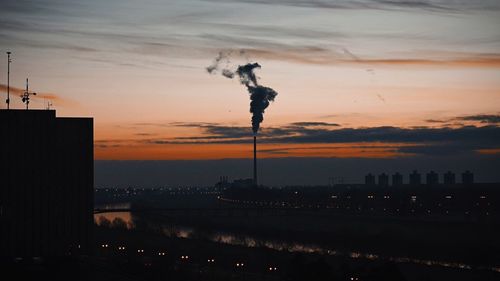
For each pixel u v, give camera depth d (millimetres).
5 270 189750
